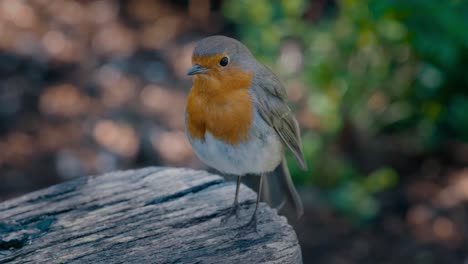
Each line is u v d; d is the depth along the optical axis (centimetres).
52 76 1258
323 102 995
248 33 1021
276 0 1095
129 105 1212
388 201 1076
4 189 1038
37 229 516
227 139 524
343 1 993
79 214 532
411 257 984
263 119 529
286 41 1180
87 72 1271
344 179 1045
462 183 1095
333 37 1002
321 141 1041
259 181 558
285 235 509
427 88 1087
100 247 495
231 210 536
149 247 494
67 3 1410
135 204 544
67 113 1189
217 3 1448
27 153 1110
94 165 1102
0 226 516
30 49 1291
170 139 1155
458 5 962
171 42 1356
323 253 988
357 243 1005
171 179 579
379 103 1099
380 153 1127
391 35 975
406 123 1145
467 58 1053
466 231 1021
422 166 1125
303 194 1044
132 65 1293
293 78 1076
